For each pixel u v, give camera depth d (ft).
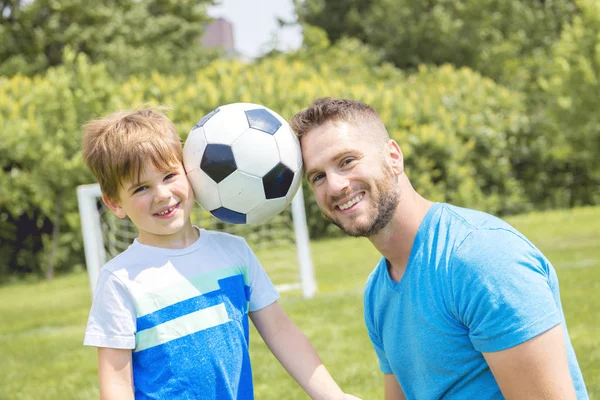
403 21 86.89
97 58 68.59
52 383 15.52
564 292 19.61
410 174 47.03
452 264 6.09
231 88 46.29
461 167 48.93
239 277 7.18
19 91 45.06
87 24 68.85
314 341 16.98
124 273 6.70
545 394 5.80
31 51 65.26
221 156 7.36
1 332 23.43
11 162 42.16
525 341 5.77
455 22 82.74
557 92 51.39
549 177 56.39
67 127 42.78
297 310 21.29
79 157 41.70
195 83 49.08
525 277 5.87
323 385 7.14
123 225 34.04
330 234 46.52
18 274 44.52
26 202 42.04
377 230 6.53
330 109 6.78
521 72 73.97
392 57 86.43
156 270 6.75
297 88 47.67
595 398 11.19
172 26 83.82
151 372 6.54
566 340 6.32
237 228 35.42
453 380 6.36
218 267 7.02
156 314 6.57
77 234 43.34
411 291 6.44
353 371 14.08
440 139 47.50
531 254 6.06
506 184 51.88
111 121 7.14
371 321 7.32
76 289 35.14
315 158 6.68
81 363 17.38
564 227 37.68
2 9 64.03
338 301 22.27
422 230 6.48
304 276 24.26
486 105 54.19
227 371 6.68
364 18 94.38
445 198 48.11
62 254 43.68
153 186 6.84
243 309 7.07
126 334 6.49
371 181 6.45
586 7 51.03
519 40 79.61
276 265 32.55
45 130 42.55
